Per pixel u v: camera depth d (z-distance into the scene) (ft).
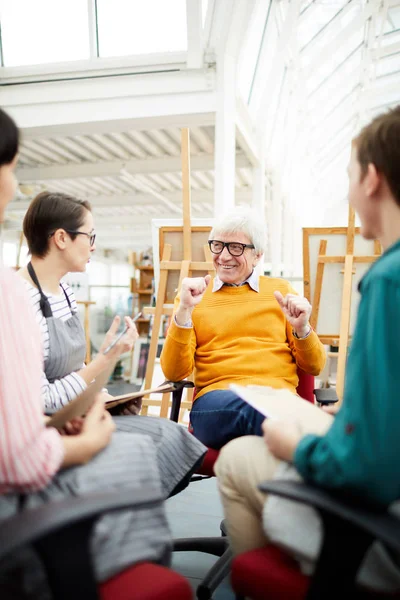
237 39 14.53
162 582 2.61
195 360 6.24
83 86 15.47
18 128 2.95
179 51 14.70
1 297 2.61
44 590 2.43
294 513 2.83
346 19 18.74
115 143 22.12
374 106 25.99
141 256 29.07
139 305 27.53
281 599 2.73
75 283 21.58
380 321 2.44
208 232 8.56
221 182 14.88
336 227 9.26
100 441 3.00
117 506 2.27
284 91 21.38
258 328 6.08
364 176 2.90
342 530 2.40
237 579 2.95
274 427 3.11
